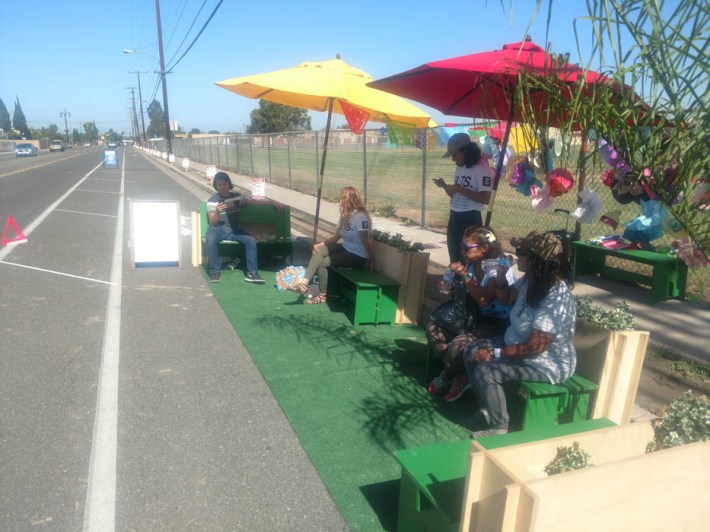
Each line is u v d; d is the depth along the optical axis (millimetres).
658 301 5922
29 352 4559
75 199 16078
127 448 3207
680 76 1408
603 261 7016
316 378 4199
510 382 3180
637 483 1979
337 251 5984
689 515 2127
